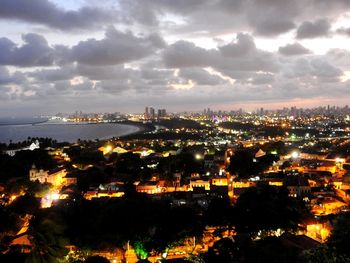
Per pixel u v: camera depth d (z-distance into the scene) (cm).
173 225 10862
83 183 18812
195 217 11475
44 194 17225
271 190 15175
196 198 16112
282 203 13088
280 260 8244
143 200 13400
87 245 10538
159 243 10581
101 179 19488
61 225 10719
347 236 8425
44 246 9425
